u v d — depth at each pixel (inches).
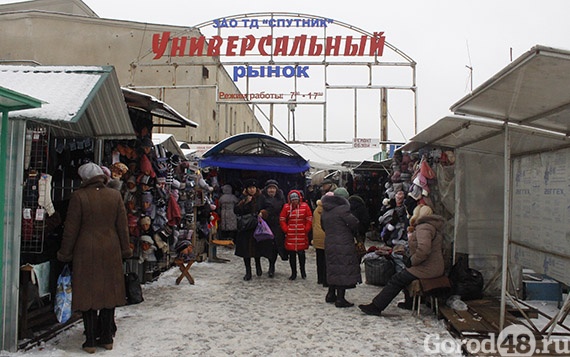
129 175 264.5
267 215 332.5
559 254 195.3
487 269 264.1
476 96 168.2
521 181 231.3
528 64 135.4
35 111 178.4
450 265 263.9
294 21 807.1
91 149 232.7
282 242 335.9
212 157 466.6
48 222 199.9
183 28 801.6
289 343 194.5
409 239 239.9
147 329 210.2
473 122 195.6
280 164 465.1
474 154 255.0
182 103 795.4
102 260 180.2
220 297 273.3
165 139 353.1
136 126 270.5
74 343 190.2
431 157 271.4
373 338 201.3
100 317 185.9
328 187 314.7
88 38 777.6
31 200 182.5
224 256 444.5
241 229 325.1
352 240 257.6
